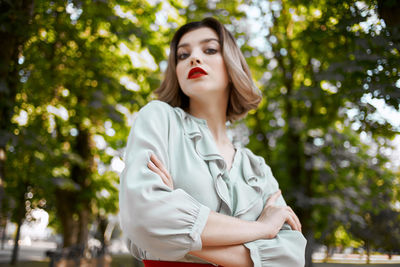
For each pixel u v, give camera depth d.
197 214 1.01
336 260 22.88
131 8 7.34
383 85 2.67
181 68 1.32
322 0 3.52
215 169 1.17
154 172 1.03
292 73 9.57
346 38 3.08
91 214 11.16
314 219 9.68
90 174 10.30
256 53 10.25
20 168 7.94
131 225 0.97
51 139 8.65
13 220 13.59
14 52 4.48
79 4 5.26
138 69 8.12
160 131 1.17
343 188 10.33
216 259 1.04
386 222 12.73
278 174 10.02
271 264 1.07
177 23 8.09
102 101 6.86
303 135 8.91
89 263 10.38
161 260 1.10
